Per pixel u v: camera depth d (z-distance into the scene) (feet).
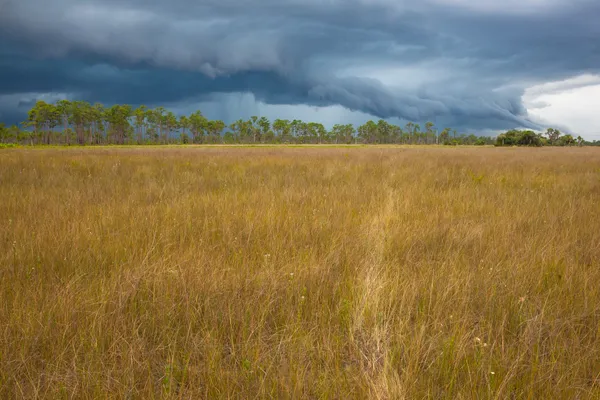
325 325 8.64
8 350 7.26
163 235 14.61
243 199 22.63
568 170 42.06
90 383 6.61
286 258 12.48
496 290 10.23
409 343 7.75
